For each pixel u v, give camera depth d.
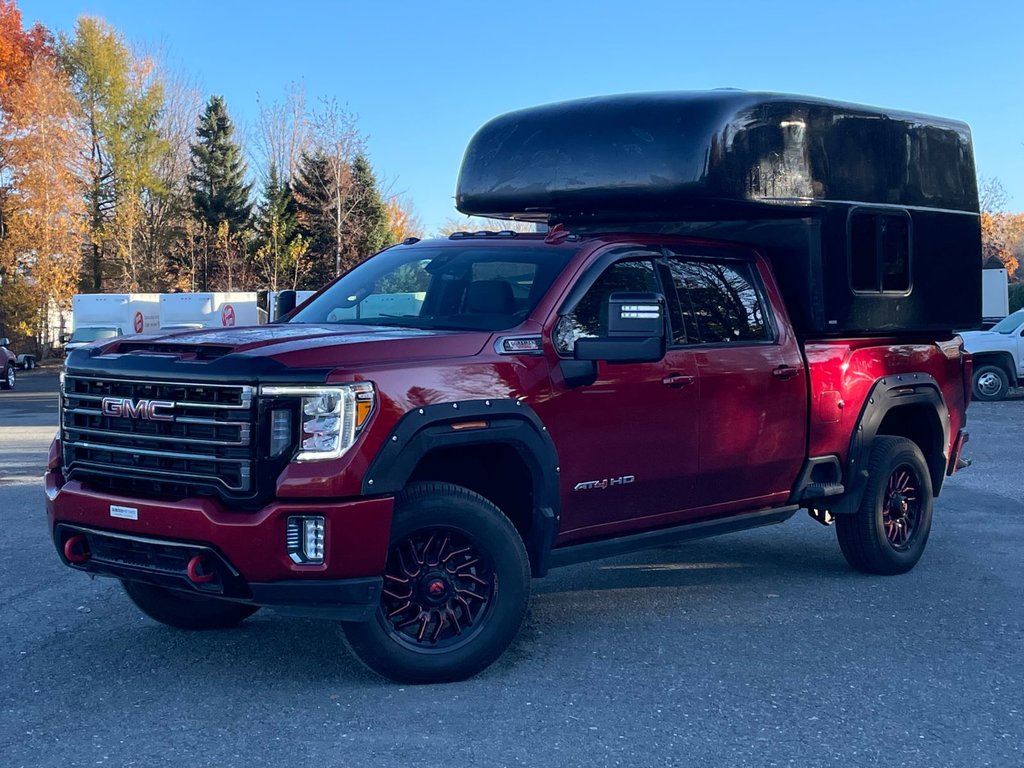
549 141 6.96
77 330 35.91
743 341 6.55
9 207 49.88
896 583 7.39
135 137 58.38
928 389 7.86
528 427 5.34
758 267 6.86
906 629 6.25
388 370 4.91
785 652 5.79
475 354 5.25
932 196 7.90
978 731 4.67
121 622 6.27
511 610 5.27
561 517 5.64
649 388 5.89
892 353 7.55
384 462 4.80
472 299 5.83
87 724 4.66
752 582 7.42
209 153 59.25
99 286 58.34
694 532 6.40
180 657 5.62
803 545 8.70
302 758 4.29
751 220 7.09
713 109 6.47
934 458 8.12
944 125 8.05
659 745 4.46
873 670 5.49
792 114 6.79
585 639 6.01
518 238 6.29
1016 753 4.43
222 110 59.72
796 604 6.81
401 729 4.61
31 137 49.72
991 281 31.27
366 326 5.79
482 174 7.25
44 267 50.25
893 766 4.28
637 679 5.31
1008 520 9.58
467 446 5.28
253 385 4.72
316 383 4.73
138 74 58.44
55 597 6.81
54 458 5.53
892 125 7.54
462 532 5.15
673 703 4.97
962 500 10.58
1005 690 5.20
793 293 7.01
